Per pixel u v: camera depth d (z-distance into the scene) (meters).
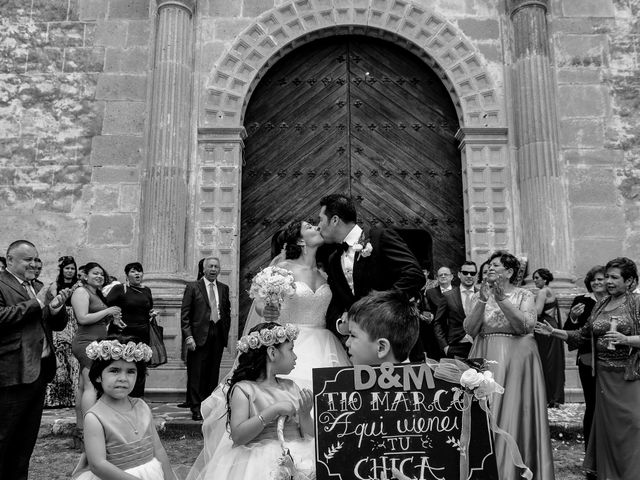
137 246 10.59
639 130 10.98
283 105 11.42
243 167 11.27
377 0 11.34
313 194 11.16
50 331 5.06
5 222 10.73
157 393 9.44
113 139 11.01
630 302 4.73
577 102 11.04
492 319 4.68
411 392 2.35
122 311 7.16
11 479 4.75
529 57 10.84
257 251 10.97
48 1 11.42
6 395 4.66
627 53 11.23
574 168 10.82
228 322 8.26
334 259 4.73
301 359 4.41
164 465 3.48
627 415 4.52
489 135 10.92
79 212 10.79
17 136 11.03
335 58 11.53
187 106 10.76
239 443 3.14
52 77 11.23
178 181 10.38
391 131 11.36
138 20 11.39
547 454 4.32
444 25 11.24
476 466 2.28
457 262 10.96
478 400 2.33
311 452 3.19
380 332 2.46
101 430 3.24
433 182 11.22
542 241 10.22
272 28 11.27
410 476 2.27
